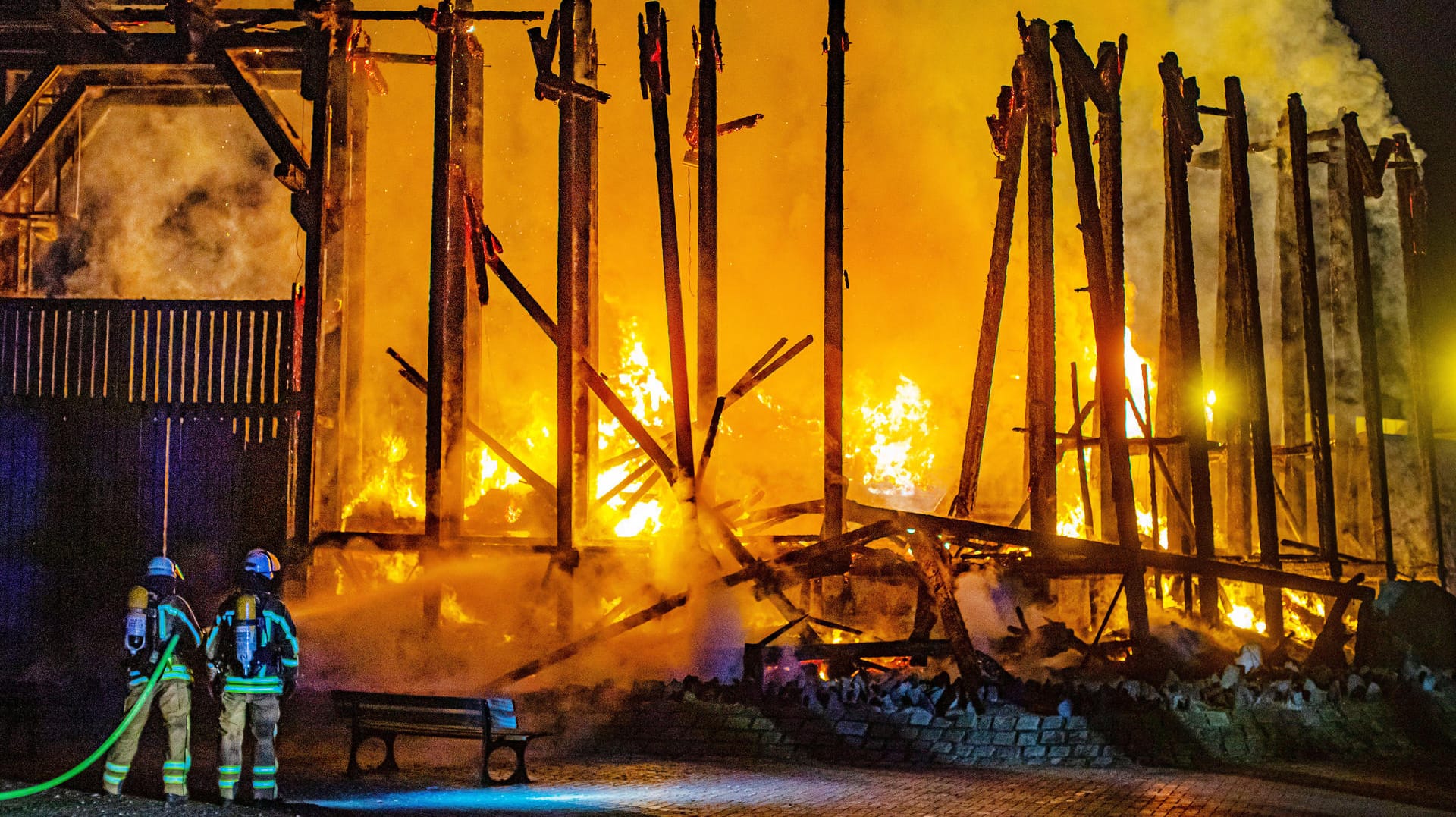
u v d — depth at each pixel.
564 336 39.66
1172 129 43.50
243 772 25.53
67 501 40.28
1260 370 42.78
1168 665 35.19
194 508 40.06
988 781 26.48
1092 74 39.72
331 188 42.34
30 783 21.72
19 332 40.84
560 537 39.12
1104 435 40.88
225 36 42.34
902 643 32.78
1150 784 26.34
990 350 41.75
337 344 41.88
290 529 39.75
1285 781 27.09
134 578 39.84
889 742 29.28
